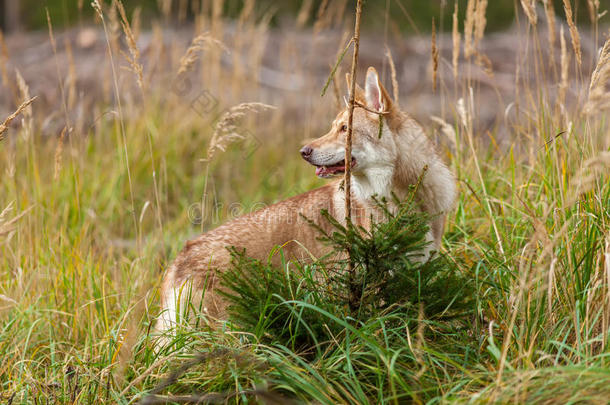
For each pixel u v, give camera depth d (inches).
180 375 245.3
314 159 323.9
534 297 269.1
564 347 252.1
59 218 458.6
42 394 263.3
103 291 339.0
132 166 529.3
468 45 390.0
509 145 407.2
